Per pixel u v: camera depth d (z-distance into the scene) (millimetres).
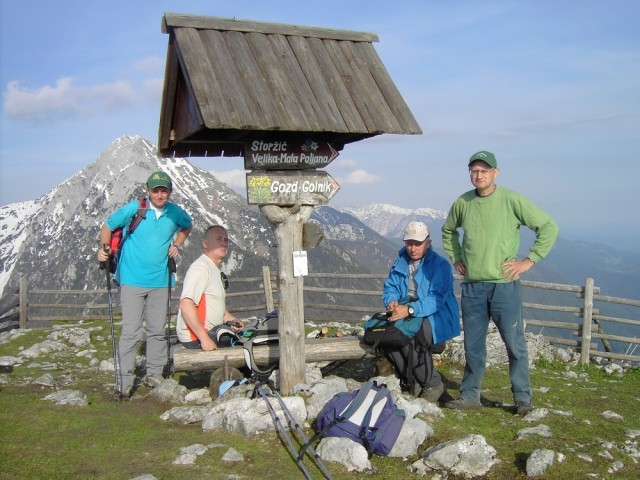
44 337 8773
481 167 4457
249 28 4469
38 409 4641
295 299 4562
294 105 4172
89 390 5426
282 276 4539
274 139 4410
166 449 3744
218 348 4977
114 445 3838
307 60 4512
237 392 4520
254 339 4949
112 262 5301
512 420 4516
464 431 4156
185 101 4703
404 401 4281
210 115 3865
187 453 3621
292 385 4559
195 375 6008
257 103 4074
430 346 4875
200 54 4152
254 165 4375
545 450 3658
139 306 5234
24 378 5992
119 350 5125
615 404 5484
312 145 4508
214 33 4348
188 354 4871
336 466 3545
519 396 4691
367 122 4348
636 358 7453
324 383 4414
